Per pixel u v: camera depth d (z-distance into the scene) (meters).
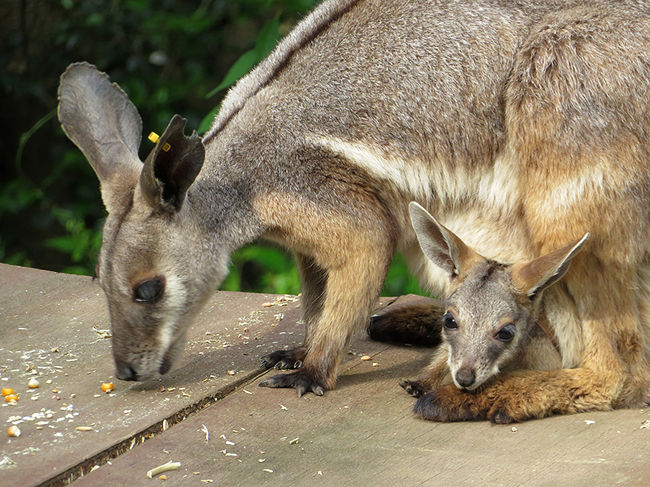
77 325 10.59
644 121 8.31
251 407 8.57
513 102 8.68
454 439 7.83
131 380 8.95
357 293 9.04
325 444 7.81
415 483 7.08
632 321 8.44
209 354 9.87
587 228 8.37
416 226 8.65
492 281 8.38
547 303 8.71
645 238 8.44
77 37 19.84
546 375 8.31
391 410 8.48
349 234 9.00
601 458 7.27
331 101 9.05
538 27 8.77
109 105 9.30
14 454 7.67
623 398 8.35
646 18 8.55
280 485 7.14
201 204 9.09
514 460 7.36
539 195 8.57
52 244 18.02
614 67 8.38
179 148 8.42
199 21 18.91
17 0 20.44
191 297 9.04
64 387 9.04
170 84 19.66
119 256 8.76
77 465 7.48
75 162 19.59
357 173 9.00
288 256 15.70
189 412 8.58
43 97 19.97
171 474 7.34
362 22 9.23
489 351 8.17
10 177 20.84
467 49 8.89
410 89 8.95
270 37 13.70
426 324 10.00
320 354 9.01
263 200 9.10
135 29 20.02
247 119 9.27
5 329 10.51
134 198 8.77
